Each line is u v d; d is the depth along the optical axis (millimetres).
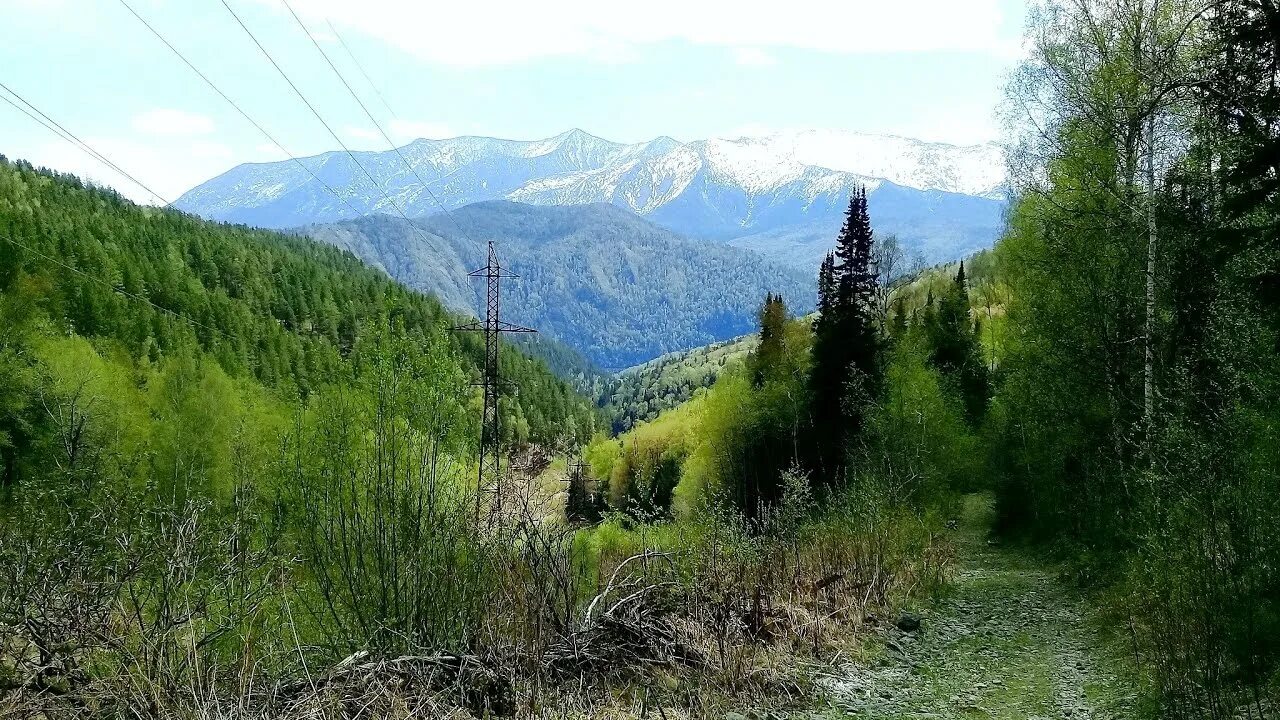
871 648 11227
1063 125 18891
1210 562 8086
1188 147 15750
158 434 35156
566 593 8453
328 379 10156
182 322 84062
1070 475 21391
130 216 130250
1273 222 11859
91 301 71938
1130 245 17234
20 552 5723
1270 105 12852
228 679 6117
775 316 50469
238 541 7309
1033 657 11570
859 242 44406
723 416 44656
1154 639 8945
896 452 29234
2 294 40312
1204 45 14734
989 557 25250
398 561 8156
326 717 5945
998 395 30500
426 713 6367
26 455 35906
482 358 108750
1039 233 20922
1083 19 17625
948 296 44719
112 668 5684
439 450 9555
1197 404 12820
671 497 50656
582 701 7355
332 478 9039
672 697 7945
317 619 7836
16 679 5535
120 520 6402
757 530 13844
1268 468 8680
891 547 16766
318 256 177875
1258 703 7078
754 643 9836
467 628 7785
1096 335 18656
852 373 36344
